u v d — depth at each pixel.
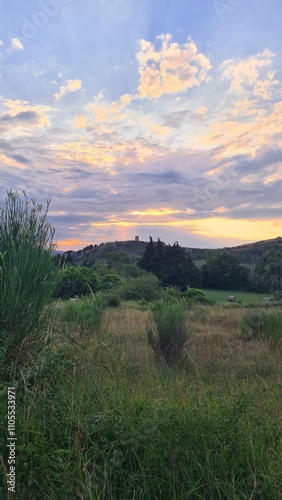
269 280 30.94
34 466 2.18
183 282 51.91
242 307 22.81
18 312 3.22
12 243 3.34
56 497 1.99
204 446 2.25
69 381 3.05
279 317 8.71
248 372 5.06
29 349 3.31
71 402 2.60
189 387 3.43
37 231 3.59
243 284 53.88
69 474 2.07
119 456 2.27
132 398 2.84
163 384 3.68
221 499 2.04
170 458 2.20
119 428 2.43
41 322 3.43
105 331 5.99
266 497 2.06
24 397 2.62
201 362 5.65
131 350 6.13
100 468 2.16
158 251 58.44
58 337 3.67
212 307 23.45
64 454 2.21
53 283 3.55
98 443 2.37
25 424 2.34
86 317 7.23
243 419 2.60
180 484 2.10
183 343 6.06
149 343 6.22
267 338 8.01
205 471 2.14
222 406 2.74
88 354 3.70
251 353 6.52
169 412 2.49
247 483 2.12
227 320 13.20
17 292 3.21
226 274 54.66
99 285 34.88
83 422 2.46
